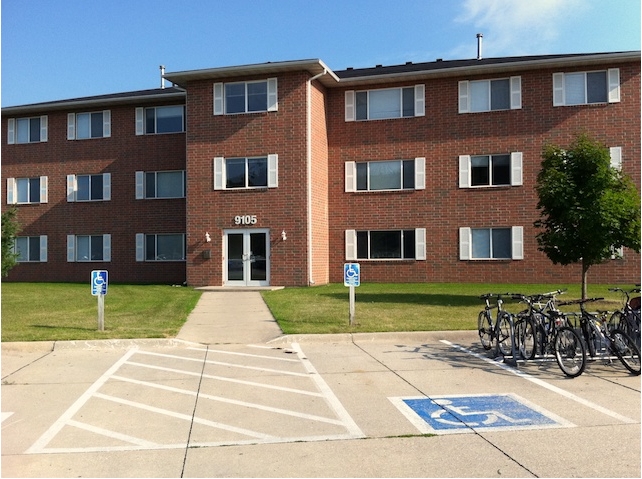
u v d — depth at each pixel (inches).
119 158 1037.2
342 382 293.7
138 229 1027.3
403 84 907.4
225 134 866.8
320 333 413.4
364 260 914.1
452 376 304.7
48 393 276.5
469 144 883.4
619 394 266.7
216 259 861.2
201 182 872.3
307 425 225.5
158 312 541.3
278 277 844.0
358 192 917.2
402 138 906.1
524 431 215.8
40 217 1066.7
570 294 668.7
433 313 508.4
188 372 319.3
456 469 180.4
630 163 830.5
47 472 181.6
